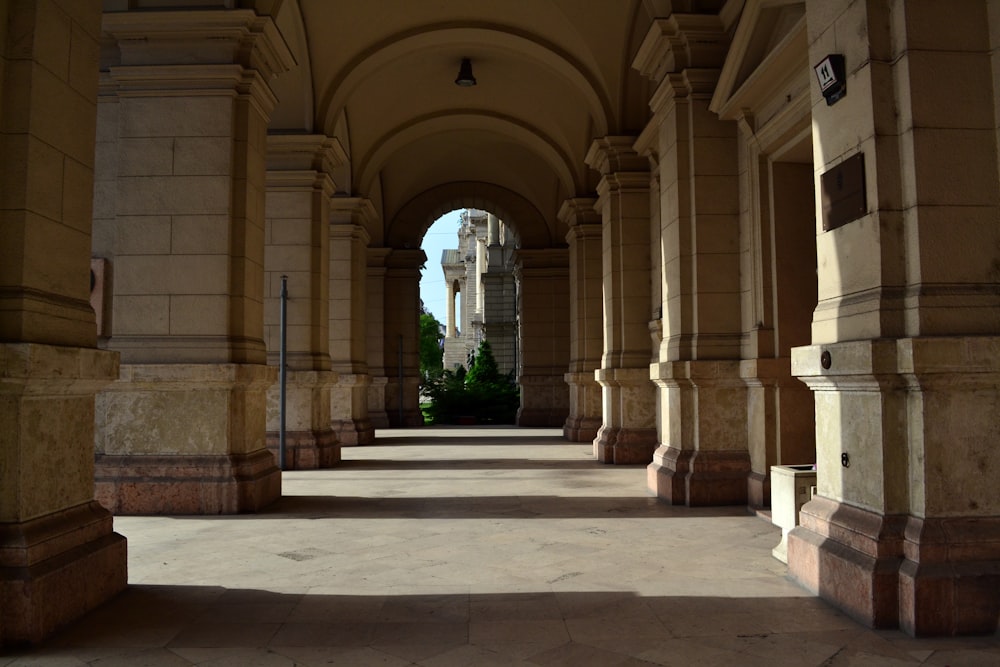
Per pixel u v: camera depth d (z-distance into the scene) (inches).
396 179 825.5
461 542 230.1
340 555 213.5
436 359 2162.9
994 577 140.6
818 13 177.0
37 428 146.6
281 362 417.1
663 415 348.8
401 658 133.0
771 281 290.2
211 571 195.3
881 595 145.2
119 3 305.4
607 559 206.7
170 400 291.9
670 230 331.0
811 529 175.8
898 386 148.6
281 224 450.3
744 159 309.1
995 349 140.1
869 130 154.9
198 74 301.6
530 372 852.6
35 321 143.4
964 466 144.3
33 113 145.6
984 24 153.2
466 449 560.1
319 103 452.1
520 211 855.1
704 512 283.1
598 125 474.9
